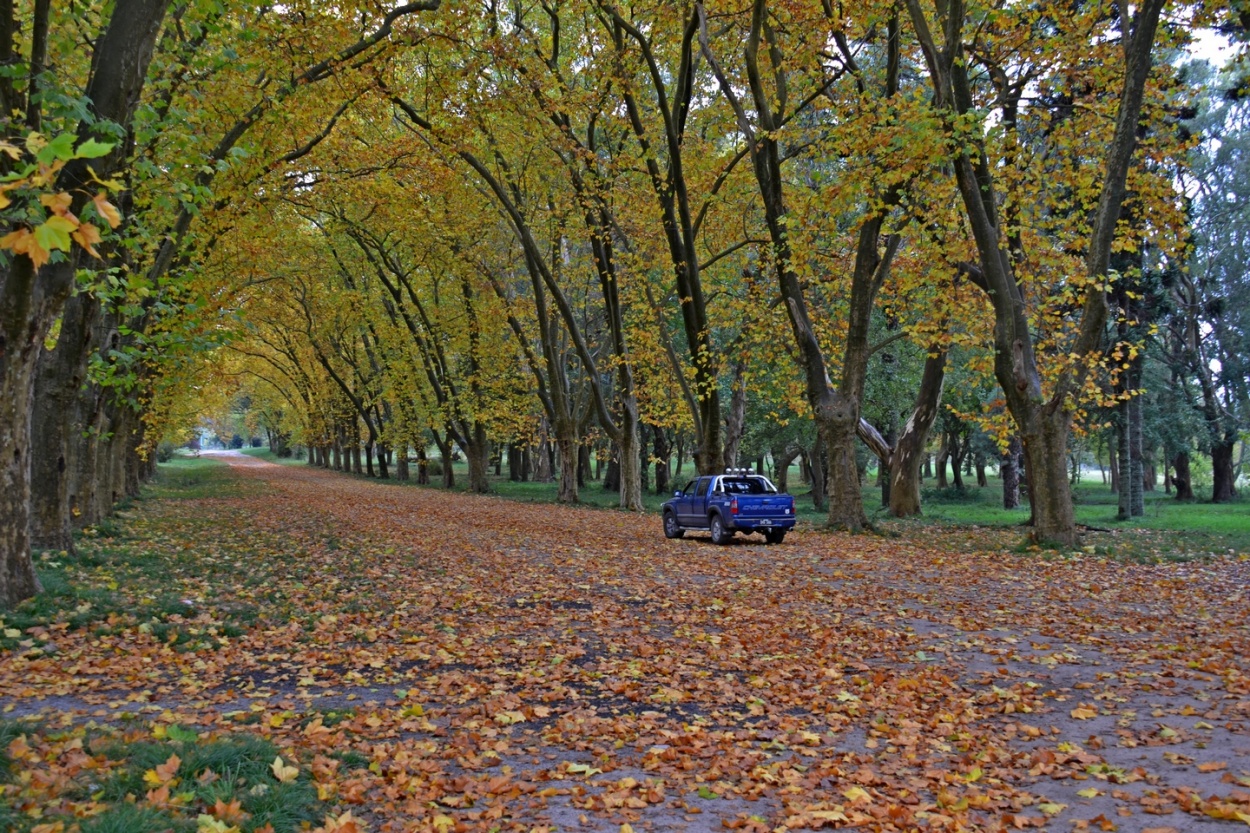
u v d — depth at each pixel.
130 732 5.74
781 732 6.68
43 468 13.73
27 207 6.86
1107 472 77.81
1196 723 6.47
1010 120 21.17
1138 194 18.83
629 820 4.97
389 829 4.67
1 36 9.69
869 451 42.50
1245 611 11.21
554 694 7.73
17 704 6.68
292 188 19.09
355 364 59.09
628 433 34.28
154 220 13.41
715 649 9.51
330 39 16.75
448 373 46.56
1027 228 19.55
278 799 4.71
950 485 52.62
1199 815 4.73
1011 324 18.50
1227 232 38.34
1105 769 5.54
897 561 17.17
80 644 8.69
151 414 27.92
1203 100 36.50
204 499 37.09
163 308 12.70
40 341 9.66
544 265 31.14
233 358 48.34
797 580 14.59
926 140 15.15
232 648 9.23
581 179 26.91
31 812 4.12
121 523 22.11
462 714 7.11
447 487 52.53
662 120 30.08
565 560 17.56
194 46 13.18
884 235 25.61
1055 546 18.23
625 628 10.80
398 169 21.41
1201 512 32.09
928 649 9.45
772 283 30.00
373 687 7.97
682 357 38.38
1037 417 18.53
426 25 19.44
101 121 8.17
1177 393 37.12
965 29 19.48
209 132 17.34
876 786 5.47
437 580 14.66
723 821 4.90
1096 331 17.55
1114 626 10.48
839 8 19.86
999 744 6.25
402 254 44.38
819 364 23.41
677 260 27.02
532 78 23.31
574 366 48.34
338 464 82.31
